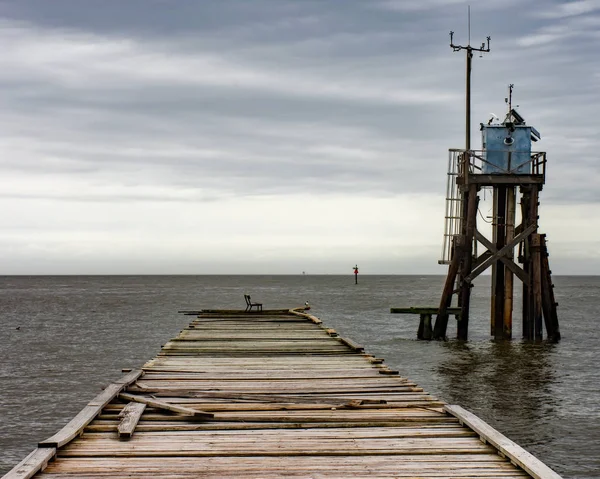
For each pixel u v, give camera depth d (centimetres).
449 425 938
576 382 2170
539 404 1823
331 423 946
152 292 11588
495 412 1728
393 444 847
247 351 1733
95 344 3422
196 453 807
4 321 4959
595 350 2894
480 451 815
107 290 12850
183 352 1714
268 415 984
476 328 4094
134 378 1243
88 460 777
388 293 11156
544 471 705
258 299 8788
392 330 4000
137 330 4188
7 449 1436
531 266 3022
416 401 1088
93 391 2091
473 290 13288
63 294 10575
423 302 7750
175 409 991
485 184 2966
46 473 730
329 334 2128
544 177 2939
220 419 966
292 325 2516
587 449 1393
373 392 1176
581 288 15112
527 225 3023
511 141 2970
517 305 7638
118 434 877
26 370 2538
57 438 813
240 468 755
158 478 719
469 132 3120
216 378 1318
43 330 4216
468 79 3127
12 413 1767
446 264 3173
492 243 3044
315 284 18712
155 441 857
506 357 2711
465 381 2191
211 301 8125
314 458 794
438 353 2839
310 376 1338
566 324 4462
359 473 739
